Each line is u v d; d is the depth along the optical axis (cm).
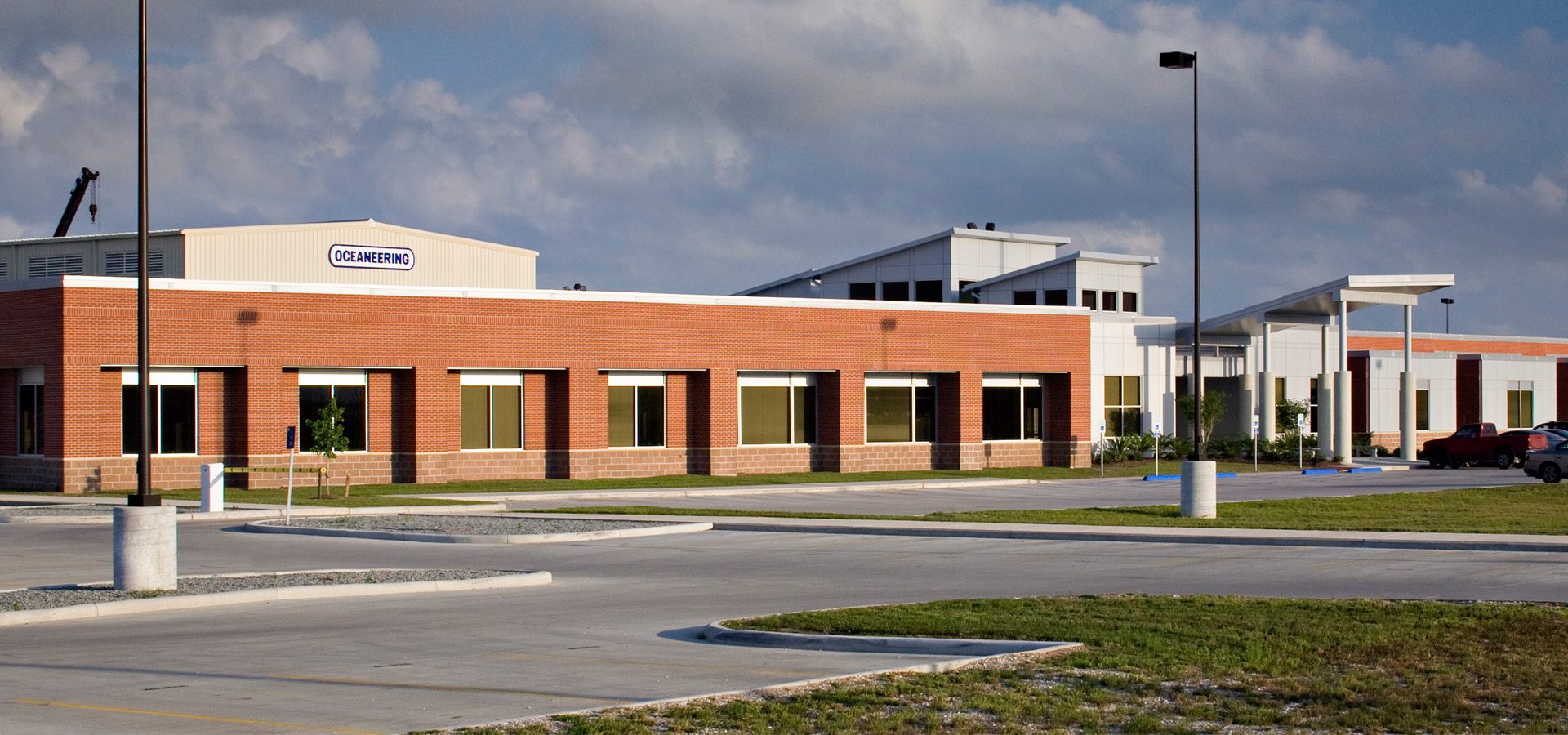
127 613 1802
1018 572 2266
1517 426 7375
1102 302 6606
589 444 4538
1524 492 3859
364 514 3362
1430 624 1614
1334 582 2091
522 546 2711
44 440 3894
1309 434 6019
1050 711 1173
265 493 3881
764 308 4828
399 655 1466
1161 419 5944
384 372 4269
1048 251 7175
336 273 4697
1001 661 1400
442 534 2788
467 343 4325
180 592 1930
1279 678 1330
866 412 5103
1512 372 7331
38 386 3941
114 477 3872
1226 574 2206
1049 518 3156
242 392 4031
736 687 1288
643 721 1118
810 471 5009
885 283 6975
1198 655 1426
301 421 4134
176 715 1152
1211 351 6138
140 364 1966
